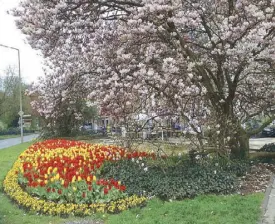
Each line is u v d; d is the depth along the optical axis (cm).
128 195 803
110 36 1073
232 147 1197
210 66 1148
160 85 984
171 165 1006
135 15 937
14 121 6762
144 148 1189
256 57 1015
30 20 947
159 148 1038
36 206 775
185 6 1034
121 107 1055
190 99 1096
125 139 1080
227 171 988
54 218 732
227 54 984
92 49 1058
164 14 923
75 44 1077
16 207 829
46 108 1644
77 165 939
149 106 1070
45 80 1477
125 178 880
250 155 1274
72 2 975
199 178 881
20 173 985
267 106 1249
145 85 991
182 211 700
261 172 1093
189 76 980
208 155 1070
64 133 2752
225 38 966
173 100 1037
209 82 1094
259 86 1316
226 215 673
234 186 873
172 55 1012
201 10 1059
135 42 1002
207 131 1093
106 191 752
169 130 1071
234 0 1044
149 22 938
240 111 1308
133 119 1071
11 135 6078
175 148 1131
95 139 2489
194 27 1086
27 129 6638
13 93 5919
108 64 1027
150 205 761
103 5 1040
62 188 789
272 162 1262
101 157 1039
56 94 1291
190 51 1034
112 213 744
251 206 719
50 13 950
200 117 1096
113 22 1106
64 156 1088
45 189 810
